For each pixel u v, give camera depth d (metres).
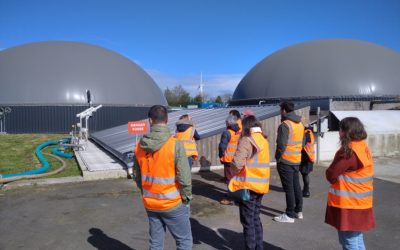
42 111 24.56
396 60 31.55
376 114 15.05
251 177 4.29
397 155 13.81
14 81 25.33
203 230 5.50
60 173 9.66
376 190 8.22
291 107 5.75
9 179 8.22
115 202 6.97
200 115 14.97
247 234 4.34
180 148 3.53
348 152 3.52
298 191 5.97
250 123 4.36
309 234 5.33
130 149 10.08
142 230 5.50
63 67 26.50
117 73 28.52
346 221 3.53
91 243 4.99
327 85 28.36
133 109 27.72
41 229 5.52
